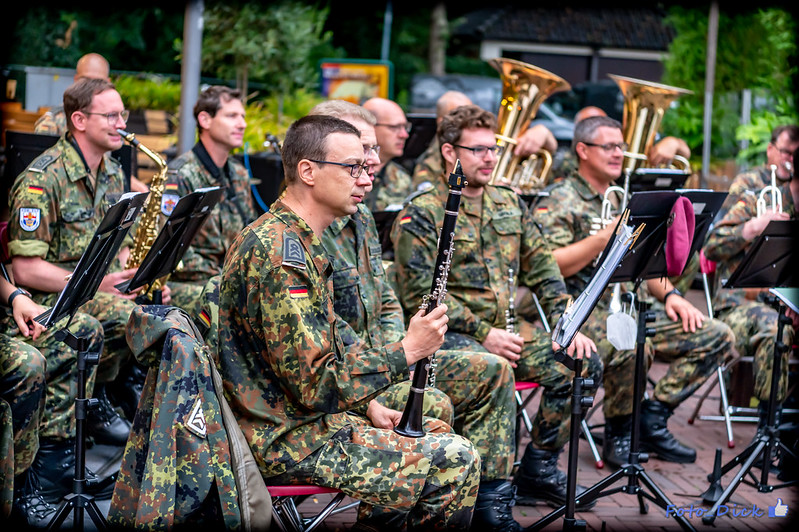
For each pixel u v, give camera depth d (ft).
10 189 16.61
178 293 17.88
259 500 11.13
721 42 44.68
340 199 11.64
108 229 12.03
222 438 11.02
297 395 11.23
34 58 47.47
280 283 11.12
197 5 24.82
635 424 15.35
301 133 11.60
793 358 19.86
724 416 21.09
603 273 13.17
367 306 14.01
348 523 15.01
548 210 18.39
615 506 16.51
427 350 11.64
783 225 16.06
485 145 15.89
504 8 87.15
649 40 85.25
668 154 26.32
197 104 18.75
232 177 19.27
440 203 16.11
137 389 18.08
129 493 11.22
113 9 53.47
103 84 16.07
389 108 21.79
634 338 14.47
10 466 12.60
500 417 14.48
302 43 44.78
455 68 85.20
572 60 86.33
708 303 20.92
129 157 18.19
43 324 12.34
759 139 42.09
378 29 82.99
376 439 11.72
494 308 16.15
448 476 11.68
